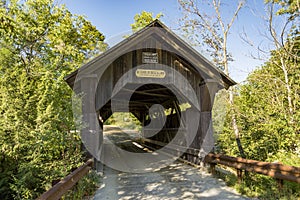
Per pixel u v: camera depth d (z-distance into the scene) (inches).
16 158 211.6
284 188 153.5
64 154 217.8
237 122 319.6
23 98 221.6
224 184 202.8
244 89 351.3
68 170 205.9
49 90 231.6
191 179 225.5
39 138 200.8
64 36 449.4
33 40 392.5
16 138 204.8
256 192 171.0
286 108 289.6
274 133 255.6
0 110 216.4
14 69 258.1
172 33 239.8
